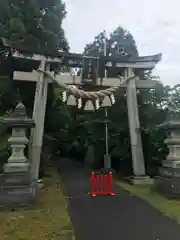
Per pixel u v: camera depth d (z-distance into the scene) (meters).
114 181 11.33
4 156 9.17
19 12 12.92
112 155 13.34
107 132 13.66
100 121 13.52
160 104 12.43
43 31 13.46
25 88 13.02
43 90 10.58
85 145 20.55
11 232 4.60
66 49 16.23
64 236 4.43
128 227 4.91
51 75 10.61
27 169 6.70
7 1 12.75
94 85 10.91
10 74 13.23
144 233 4.56
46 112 15.14
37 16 13.57
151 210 6.22
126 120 13.33
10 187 6.32
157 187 8.13
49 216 5.64
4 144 9.72
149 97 12.90
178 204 6.48
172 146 7.68
